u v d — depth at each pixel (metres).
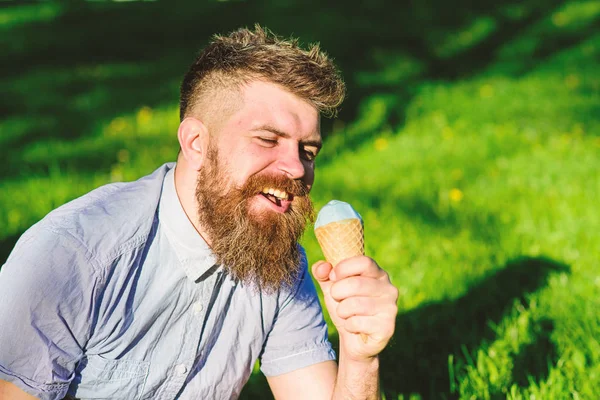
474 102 8.45
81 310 1.78
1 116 7.53
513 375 2.84
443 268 3.91
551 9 13.25
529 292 3.64
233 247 1.81
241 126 1.81
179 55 10.37
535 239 4.38
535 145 6.65
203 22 12.01
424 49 11.28
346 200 5.22
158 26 11.80
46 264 1.73
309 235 4.38
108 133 6.89
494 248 4.23
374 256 4.14
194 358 1.95
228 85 1.84
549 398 2.64
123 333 1.86
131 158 6.12
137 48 10.81
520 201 5.10
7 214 4.79
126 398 1.92
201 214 1.85
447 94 8.84
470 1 13.59
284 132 1.81
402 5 13.19
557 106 8.20
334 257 1.73
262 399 2.84
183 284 1.89
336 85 1.87
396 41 11.45
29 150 6.36
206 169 1.86
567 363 2.87
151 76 9.23
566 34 11.86
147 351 1.91
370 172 6.00
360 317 1.64
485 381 2.79
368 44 11.09
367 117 7.71
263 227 1.81
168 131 6.95
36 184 5.32
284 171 1.82
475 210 5.00
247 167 1.80
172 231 1.89
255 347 2.08
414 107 8.18
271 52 1.82
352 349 1.74
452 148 6.62
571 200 5.02
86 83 8.92
